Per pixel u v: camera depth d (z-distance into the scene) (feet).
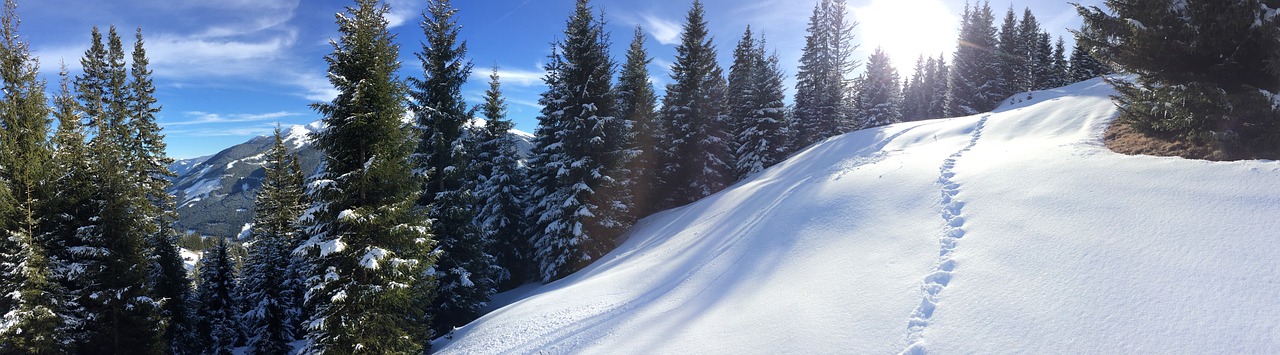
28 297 44.34
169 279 70.54
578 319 37.78
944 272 25.63
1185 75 38.06
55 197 48.80
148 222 56.18
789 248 39.24
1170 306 18.10
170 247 73.05
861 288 27.63
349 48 37.17
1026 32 181.78
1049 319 19.47
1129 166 33.47
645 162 96.89
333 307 35.86
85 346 49.80
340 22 36.40
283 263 75.97
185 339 75.87
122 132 96.37
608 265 61.11
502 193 82.12
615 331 33.06
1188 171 29.84
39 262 45.75
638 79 97.81
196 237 310.65
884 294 25.89
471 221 65.72
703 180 103.50
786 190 59.72
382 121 36.70
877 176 49.57
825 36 146.82
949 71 162.40
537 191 80.89
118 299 49.73
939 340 20.42
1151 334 17.10
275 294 74.18
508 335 38.78
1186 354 15.83
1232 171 27.86
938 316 22.11
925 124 84.58
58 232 49.65
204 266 80.89
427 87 62.23
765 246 41.88
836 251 34.83
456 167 62.08
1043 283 21.89
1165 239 22.48
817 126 135.44
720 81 122.01
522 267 87.25
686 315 32.45
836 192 48.44
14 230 46.16
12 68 49.06
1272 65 32.32
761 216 52.01
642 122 98.22
